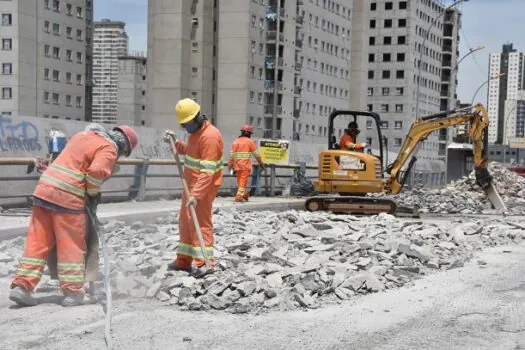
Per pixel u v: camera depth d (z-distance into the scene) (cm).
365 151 1803
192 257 772
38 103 9956
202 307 651
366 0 11750
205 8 8956
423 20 13125
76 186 639
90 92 12438
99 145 646
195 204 740
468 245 1116
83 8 10794
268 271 749
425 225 1262
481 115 1867
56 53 10275
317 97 10269
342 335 583
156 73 8950
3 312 625
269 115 9012
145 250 891
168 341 549
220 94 8619
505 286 811
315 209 1709
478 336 592
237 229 1109
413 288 788
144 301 674
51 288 717
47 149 1402
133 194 1594
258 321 618
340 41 10900
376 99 12838
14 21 9506
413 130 1869
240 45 8494
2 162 1177
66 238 641
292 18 9119
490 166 2722
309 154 2694
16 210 1259
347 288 742
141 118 16025
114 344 536
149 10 9300
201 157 756
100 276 737
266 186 2116
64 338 548
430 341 573
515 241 1248
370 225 1223
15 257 855
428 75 13500
